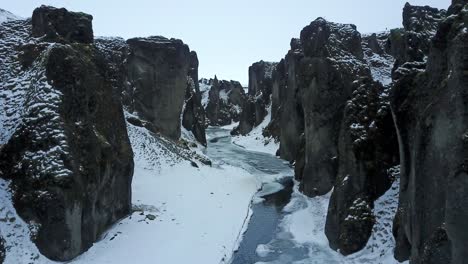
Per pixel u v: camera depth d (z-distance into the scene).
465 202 14.25
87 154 22.77
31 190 20.53
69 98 22.62
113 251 22.81
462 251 14.40
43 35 26.27
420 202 17.14
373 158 24.56
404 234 19.61
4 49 26.30
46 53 23.53
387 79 32.34
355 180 24.31
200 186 37.81
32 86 23.05
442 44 17.06
